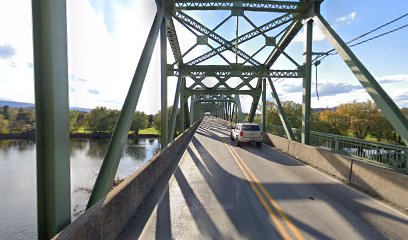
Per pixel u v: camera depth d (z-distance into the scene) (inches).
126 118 233.0
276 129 791.7
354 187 266.5
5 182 1070.4
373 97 327.6
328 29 422.9
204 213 192.4
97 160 1514.5
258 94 1085.8
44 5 109.7
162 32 438.0
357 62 354.0
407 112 1695.4
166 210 197.8
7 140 2329.0
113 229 150.6
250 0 498.0
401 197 213.6
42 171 113.9
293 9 518.0
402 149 284.0
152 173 268.1
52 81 111.5
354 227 170.2
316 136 512.1
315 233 161.5
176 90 652.7
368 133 1958.7
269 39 631.2
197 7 503.5
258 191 250.2
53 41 111.7
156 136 3179.1
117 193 163.0
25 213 759.1
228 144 688.4
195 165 382.9
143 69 281.9
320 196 235.9
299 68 588.1
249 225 172.4
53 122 112.3
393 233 162.2
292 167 374.6
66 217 122.7
